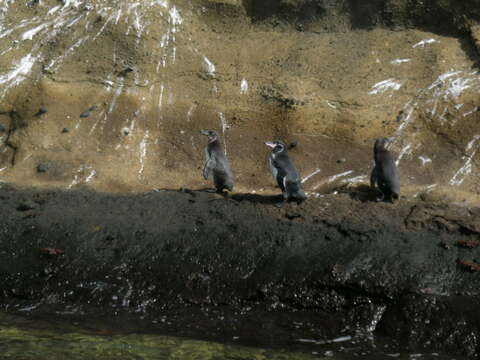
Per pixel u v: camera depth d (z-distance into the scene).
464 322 7.51
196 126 12.41
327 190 10.73
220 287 8.59
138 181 11.49
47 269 9.12
